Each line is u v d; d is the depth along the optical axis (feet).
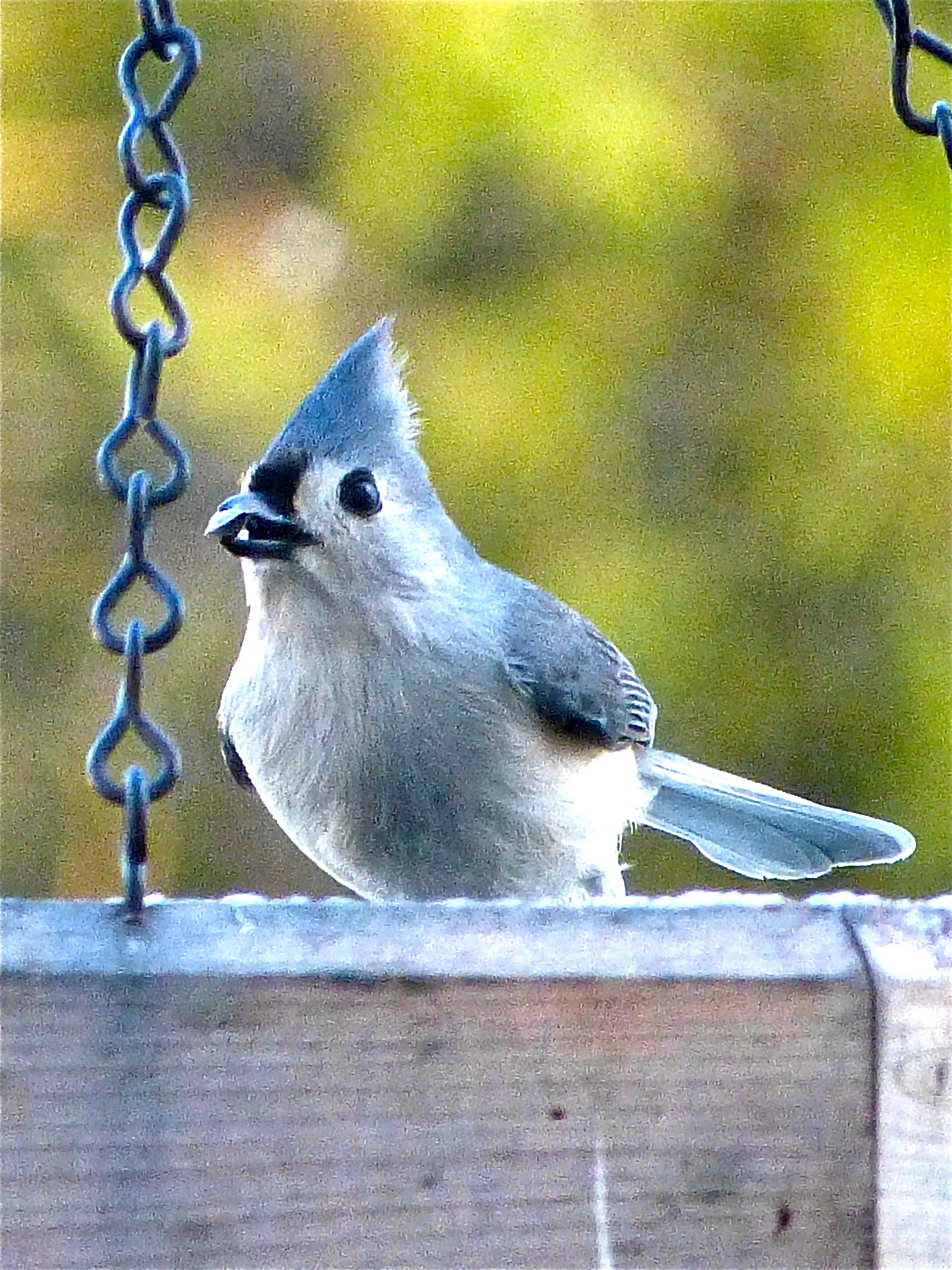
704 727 35.91
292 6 38.91
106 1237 14.94
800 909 16.24
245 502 21.85
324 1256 15.14
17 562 37.63
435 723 22.53
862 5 37.70
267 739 22.68
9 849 36.91
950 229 36.70
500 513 36.60
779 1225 15.58
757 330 37.40
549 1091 15.43
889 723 35.94
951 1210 15.71
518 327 37.47
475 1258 15.28
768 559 36.47
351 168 38.22
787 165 37.63
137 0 18.49
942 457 36.47
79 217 38.37
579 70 37.45
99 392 37.50
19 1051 14.94
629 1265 15.42
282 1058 15.20
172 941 15.37
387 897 23.47
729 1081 15.61
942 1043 15.78
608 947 15.72
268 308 37.88
